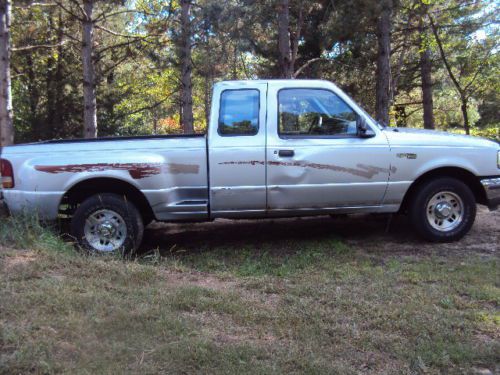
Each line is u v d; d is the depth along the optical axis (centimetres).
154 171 567
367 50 1761
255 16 1194
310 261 550
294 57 1291
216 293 427
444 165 603
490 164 616
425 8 1521
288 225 739
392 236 655
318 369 306
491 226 699
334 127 594
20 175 567
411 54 2127
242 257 580
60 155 568
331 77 1919
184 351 319
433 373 309
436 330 359
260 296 434
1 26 1279
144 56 1864
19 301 370
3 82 1290
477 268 507
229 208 582
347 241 638
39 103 2050
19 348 308
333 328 362
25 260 472
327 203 592
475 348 335
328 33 1250
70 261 483
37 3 1535
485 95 2231
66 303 374
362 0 1159
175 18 1597
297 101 589
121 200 572
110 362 304
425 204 609
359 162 586
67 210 597
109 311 371
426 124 2012
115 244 573
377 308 398
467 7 1686
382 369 312
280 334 354
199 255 595
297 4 1325
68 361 302
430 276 483
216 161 571
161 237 696
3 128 1298
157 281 460
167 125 3428
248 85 586
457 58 1948
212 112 580
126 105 2420
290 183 579
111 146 573
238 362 311
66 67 1995
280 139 579
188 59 1421
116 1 1510
